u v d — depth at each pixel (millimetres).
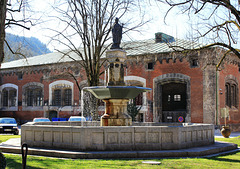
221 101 28125
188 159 10000
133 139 10867
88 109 27906
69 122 17469
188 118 28188
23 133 12617
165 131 11102
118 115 13352
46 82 38750
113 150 10688
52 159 9969
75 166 8555
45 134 11859
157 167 8477
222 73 28688
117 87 12781
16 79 42125
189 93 28359
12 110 42188
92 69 24391
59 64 37312
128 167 8422
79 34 23125
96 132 10711
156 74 30297
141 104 31250
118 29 14062
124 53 14016
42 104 39156
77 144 10859
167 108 30078
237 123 31234
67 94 37125
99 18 22922
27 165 8789
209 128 13344
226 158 10453
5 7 6543
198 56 27906
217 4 13406
